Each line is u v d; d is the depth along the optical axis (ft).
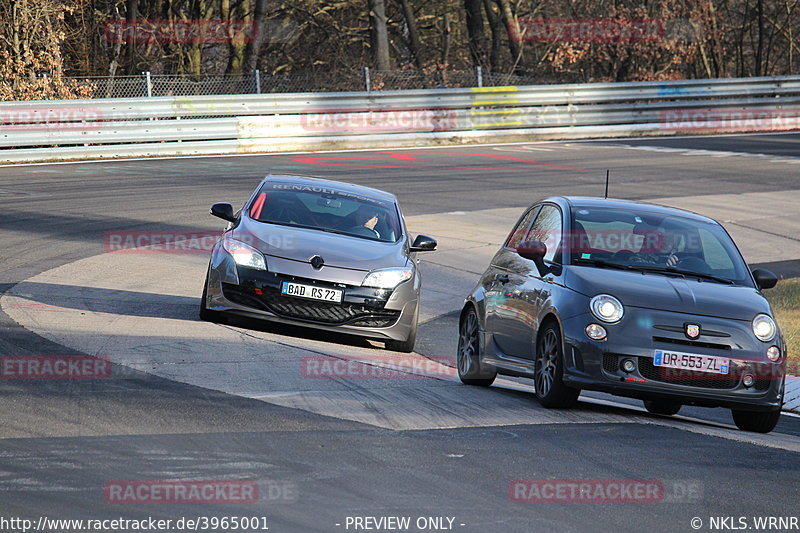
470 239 217.77
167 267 172.76
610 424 90.17
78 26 392.06
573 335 93.56
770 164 330.13
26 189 241.35
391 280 128.26
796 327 153.58
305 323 125.08
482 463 72.38
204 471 66.33
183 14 492.54
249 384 96.94
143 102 305.53
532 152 343.05
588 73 517.55
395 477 67.36
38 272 158.40
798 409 112.16
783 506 66.13
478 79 370.94
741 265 104.99
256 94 323.57
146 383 93.30
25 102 286.66
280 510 59.16
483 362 111.45
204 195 242.78
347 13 533.14
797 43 569.64
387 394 98.37
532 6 560.61
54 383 90.38
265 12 450.30
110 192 241.76
